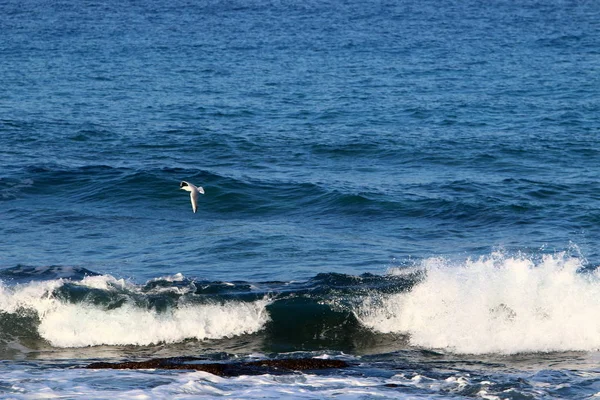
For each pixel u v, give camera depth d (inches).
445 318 1760.6
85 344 1673.2
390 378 1477.6
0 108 4753.9
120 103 5093.5
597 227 2625.5
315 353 1630.2
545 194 3019.2
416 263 2228.1
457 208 2805.1
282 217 2785.4
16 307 1731.1
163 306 1752.0
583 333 1712.6
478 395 1391.5
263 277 2091.5
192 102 5177.2
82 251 2354.8
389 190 3046.3
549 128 4453.7
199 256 2297.0
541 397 1385.3
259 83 6082.7
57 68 6732.3
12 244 2413.9
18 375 1448.1
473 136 4163.4
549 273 1866.4
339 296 1817.2
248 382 1430.9
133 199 2935.5
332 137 4065.0
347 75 6555.1
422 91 5792.3
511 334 1710.1
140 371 1477.6
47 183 3063.5
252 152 3735.2
